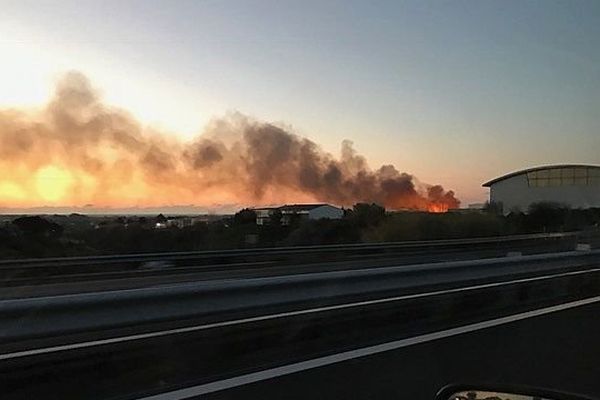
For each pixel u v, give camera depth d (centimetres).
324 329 881
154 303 754
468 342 858
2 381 573
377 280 1114
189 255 2459
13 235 3002
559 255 1761
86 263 2152
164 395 574
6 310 621
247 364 699
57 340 703
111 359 650
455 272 1320
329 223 4447
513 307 1198
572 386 647
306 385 623
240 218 4150
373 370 691
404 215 4800
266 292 901
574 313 1131
